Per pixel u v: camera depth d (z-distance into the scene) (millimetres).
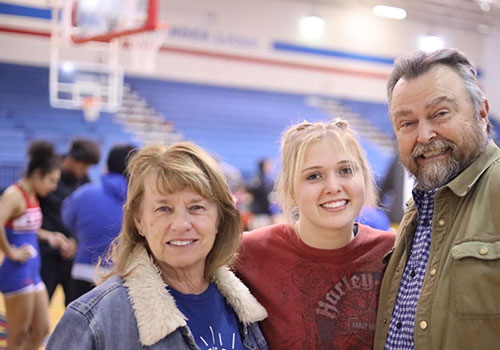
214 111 12109
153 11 5512
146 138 11414
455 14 13500
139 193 1471
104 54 10523
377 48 13664
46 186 3539
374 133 13398
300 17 12797
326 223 1672
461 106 1504
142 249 1476
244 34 12250
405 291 1574
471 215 1441
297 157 1693
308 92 13094
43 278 3967
